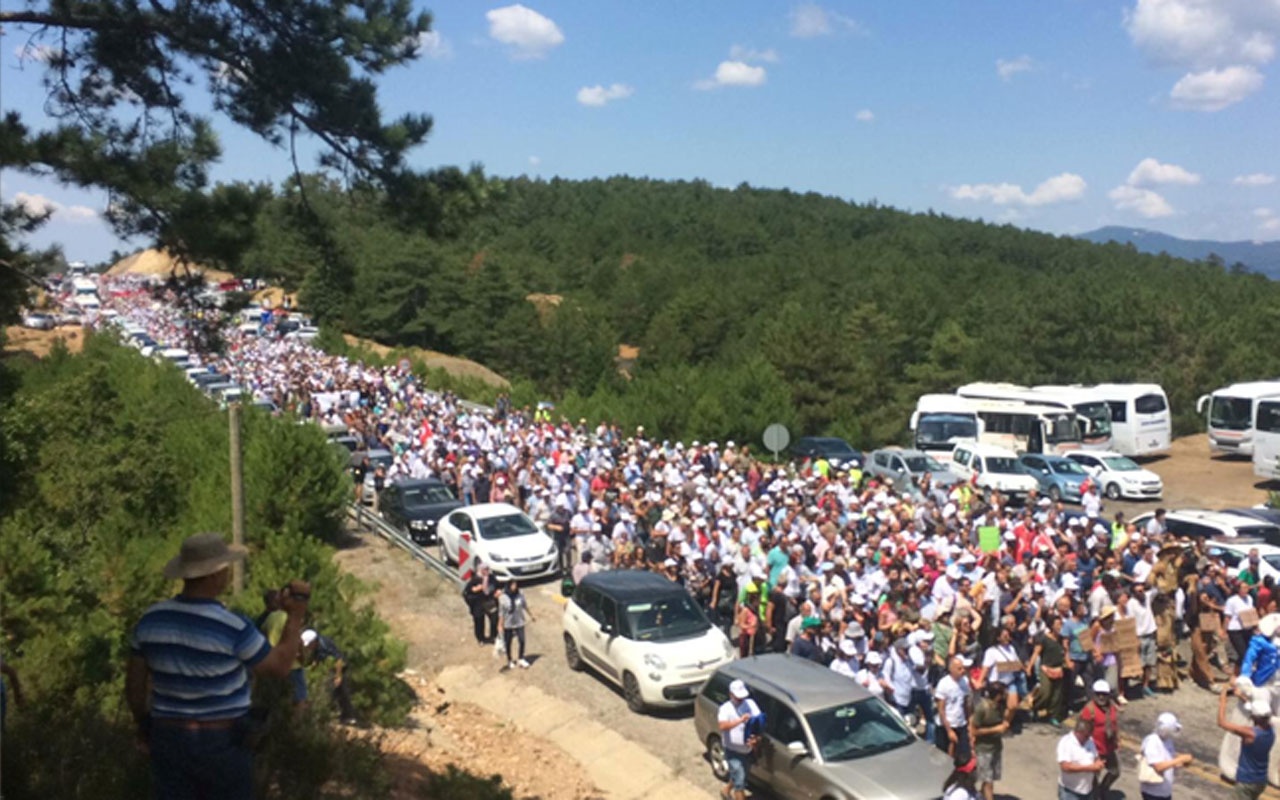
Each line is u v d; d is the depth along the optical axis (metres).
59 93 9.73
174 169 9.36
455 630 18.75
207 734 4.29
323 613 12.82
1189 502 35.72
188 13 9.47
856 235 194.75
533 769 12.66
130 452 19.02
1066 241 176.12
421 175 10.16
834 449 38.03
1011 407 40.78
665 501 22.23
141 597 9.82
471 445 29.81
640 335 121.69
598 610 16.27
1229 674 17.48
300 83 9.30
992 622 15.89
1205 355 59.03
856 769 11.22
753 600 16.34
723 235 172.25
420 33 10.10
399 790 9.80
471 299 92.12
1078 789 11.15
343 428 32.56
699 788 12.69
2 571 8.80
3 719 5.59
